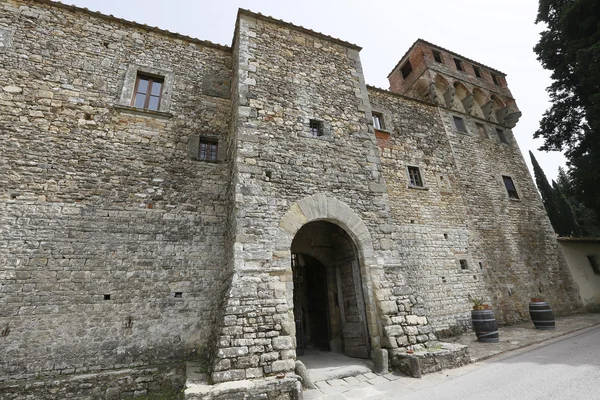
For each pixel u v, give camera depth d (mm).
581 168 13078
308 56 7988
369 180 7125
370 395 4430
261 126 6539
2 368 4680
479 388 4230
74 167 6145
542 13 13945
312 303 8461
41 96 6391
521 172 13367
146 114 7168
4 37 6531
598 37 11555
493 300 9844
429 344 5828
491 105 13984
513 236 11477
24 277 5188
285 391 4227
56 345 5020
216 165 7336
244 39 7367
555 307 11070
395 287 6195
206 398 3891
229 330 4609
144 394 4918
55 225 5641
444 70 13664
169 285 5984
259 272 5289
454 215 10508
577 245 13148
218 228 6770
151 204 6457
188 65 8117
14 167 5730
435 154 11289
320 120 7277
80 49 7129
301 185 6332
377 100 11078
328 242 7684
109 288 5594
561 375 4344
